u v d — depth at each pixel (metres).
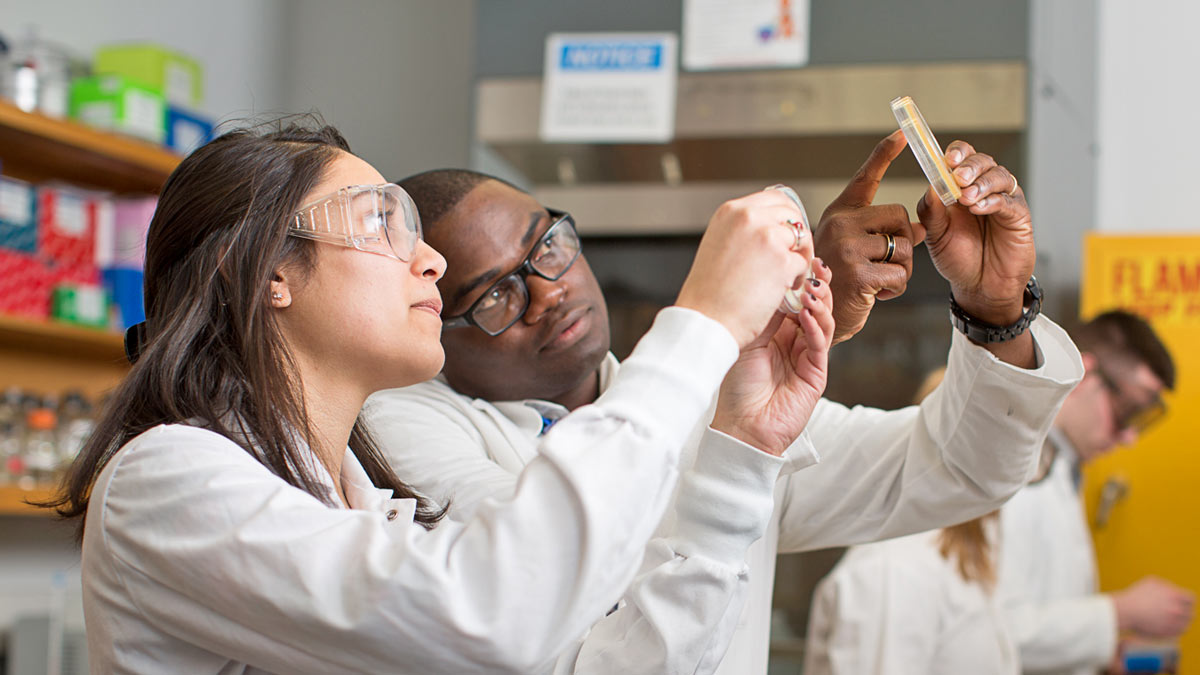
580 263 1.28
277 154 0.89
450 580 0.68
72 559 2.77
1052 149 2.69
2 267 2.34
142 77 2.71
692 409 0.72
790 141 2.74
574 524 0.69
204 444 0.78
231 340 0.86
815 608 2.20
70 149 2.50
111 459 0.81
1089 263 2.78
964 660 2.07
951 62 2.61
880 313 2.67
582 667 0.86
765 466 0.83
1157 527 2.67
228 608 0.72
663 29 2.78
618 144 2.81
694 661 0.83
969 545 2.10
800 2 2.70
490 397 1.31
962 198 0.89
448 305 1.24
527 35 2.84
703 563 0.81
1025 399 1.02
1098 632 2.22
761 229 0.75
